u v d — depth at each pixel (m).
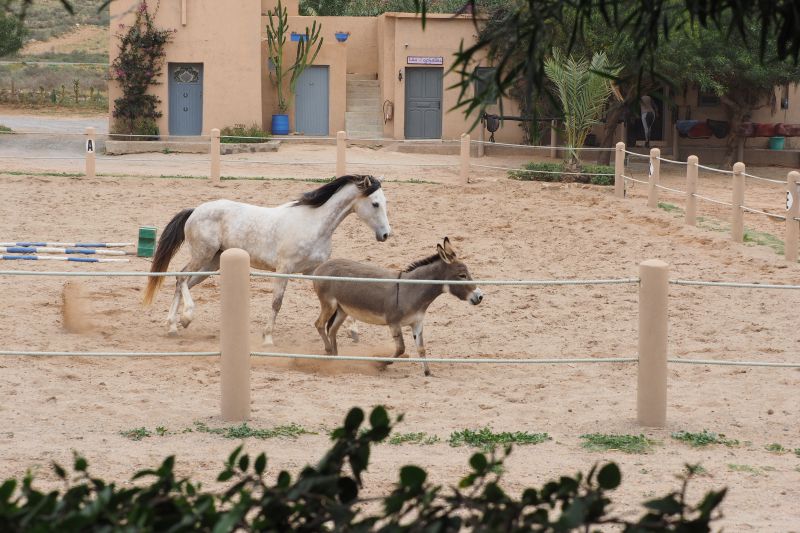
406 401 11.81
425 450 9.87
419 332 13.23
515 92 36.53
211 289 18.23
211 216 15.09
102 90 68.44
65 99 63.12
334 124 43.62
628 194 29.52
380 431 4.00
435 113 42.72
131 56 40.34
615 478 3.86
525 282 10.73
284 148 40.25
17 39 48.19
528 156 40.94
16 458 9.22
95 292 17.48
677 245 22.11
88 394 11.67
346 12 57.84
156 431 10.26
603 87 30.52
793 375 13.23
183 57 41.06
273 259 14.86
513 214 25.80
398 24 41.69
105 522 3.58
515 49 4.32
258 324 16.05
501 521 3.69
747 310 16.84
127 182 29.53
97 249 21.06
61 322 15.37
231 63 41.25
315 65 43.47
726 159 39.00
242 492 3.79
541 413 11.38
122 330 15.18
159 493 3.82
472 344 14.91
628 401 11.93
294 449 9.80
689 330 15.66
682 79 34.56
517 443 10.16
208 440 10.02
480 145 39.78
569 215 25.66
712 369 13.53
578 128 31.41
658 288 10.56
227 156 37.81
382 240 14.93
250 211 15.09
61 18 87.00
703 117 41.31
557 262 20.70
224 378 10.63
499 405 11.71
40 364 12.96
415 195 28.47
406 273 13.16
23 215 24.72
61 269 19.09
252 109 41.62
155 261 15.20
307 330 15.78
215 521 3.64
